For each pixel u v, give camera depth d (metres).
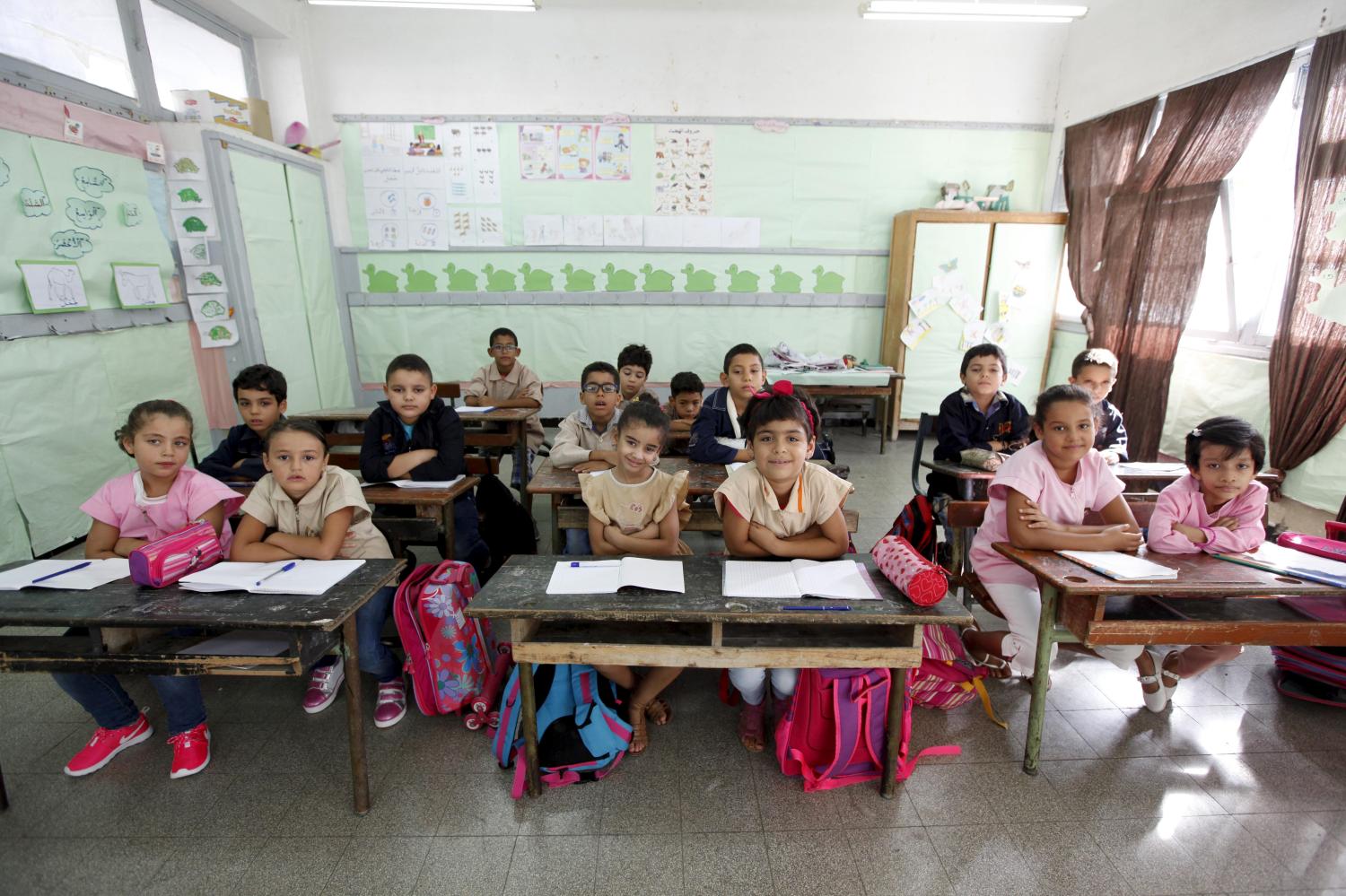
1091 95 4.54
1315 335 2.82
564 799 1.50
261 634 1.53
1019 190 5.11
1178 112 3.75
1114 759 1.64
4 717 1.79
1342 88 2.72
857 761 1.55
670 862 1.33
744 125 4.98
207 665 1.27
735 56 4.86
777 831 1.41
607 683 1.69
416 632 1.69
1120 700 1.88
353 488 1.72
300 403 4.50
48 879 1.29
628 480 1.81
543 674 1.63
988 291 4.89
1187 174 3.66
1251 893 1.26
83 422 2.99
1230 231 3.47
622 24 4.79
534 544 2.74
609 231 5.13
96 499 1.68
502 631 2.23
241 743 1.69
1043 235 4.79
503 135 4.93
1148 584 1.38
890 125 4.99
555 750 1.56
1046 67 4.88
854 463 4.52
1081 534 1.58
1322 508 2.83
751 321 5.35
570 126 4.93
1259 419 3.22
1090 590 1.37
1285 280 2.96
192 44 3.92
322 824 1.42
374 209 5.02
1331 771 1.60
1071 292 4.85
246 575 1.44
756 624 1.56
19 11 2.78
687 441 2.87
